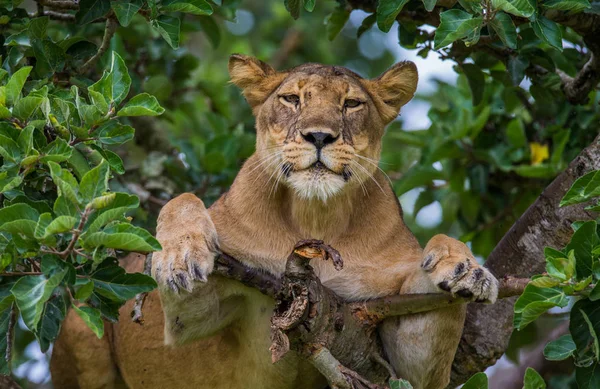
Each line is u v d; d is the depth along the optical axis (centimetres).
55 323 822
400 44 1248
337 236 1052
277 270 1031
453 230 1642
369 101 1123
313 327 905
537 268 1107
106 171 797
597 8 1085
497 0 925
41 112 898
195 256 937
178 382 1150
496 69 1341
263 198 1051
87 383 1252
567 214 1086
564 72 1341
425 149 1455
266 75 1155
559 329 1468
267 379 1044
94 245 771
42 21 1034
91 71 1305
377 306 975
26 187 906
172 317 983
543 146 1427
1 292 830
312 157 1041
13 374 1365
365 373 1004
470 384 873
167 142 1609
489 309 1126
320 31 1920
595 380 885
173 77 1534
